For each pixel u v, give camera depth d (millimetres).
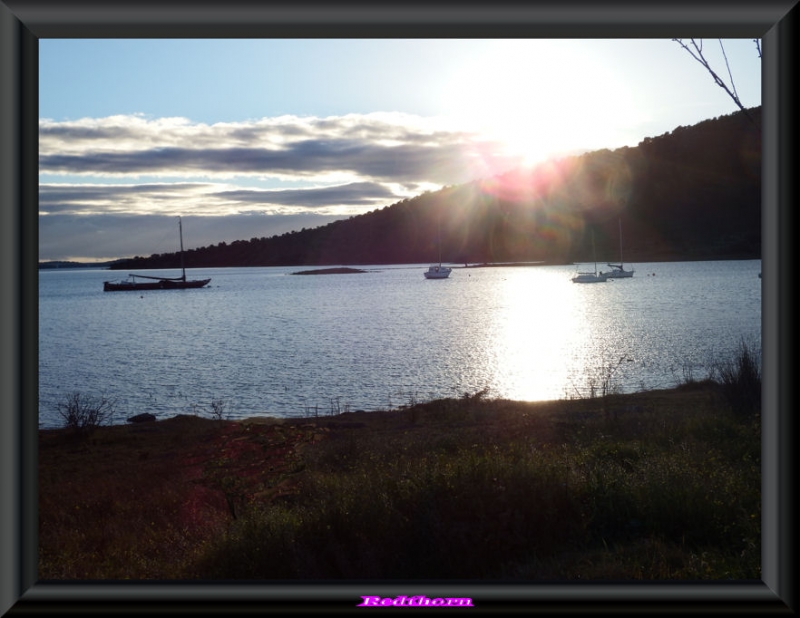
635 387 24891
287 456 12898
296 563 5562
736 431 10195
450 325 58875
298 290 132375
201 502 9641
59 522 9461
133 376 37406
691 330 44438
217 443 16438
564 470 6641
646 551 5492
